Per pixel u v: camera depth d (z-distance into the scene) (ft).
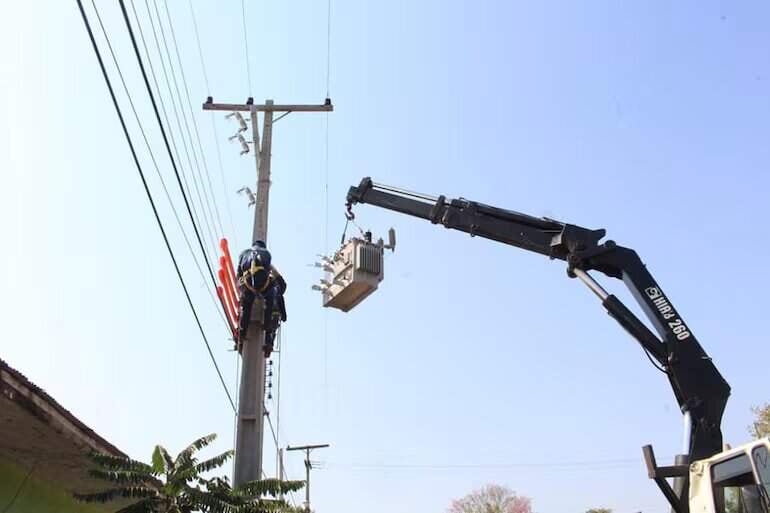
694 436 33.83
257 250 46.14
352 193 46.29
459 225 43.55
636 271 38.60
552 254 41.37
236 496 37.40
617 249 39.50
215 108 53.62
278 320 45.55
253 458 42.98
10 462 36.32
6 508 35.99
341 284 45.06
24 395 28.60
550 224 41.75
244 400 43.98
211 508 36.42
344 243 45.98
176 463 37.37
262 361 44.91
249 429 43.50
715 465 29.71
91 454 34.94
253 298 45.27
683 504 31.96
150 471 36.70
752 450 27.78
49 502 40.65
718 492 29.48
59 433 31.78
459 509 213.25
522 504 212.84
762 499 27.09
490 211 43.19
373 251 44.96
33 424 31.01
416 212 44.86
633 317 37.11
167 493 36.27
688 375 35.22
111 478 35.60
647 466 32.45
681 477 32.24
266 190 51.65
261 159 52.39
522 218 42.45
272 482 38.86
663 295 37.58
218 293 47.50
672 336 36.24
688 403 34.71
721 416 34.42
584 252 39.83
